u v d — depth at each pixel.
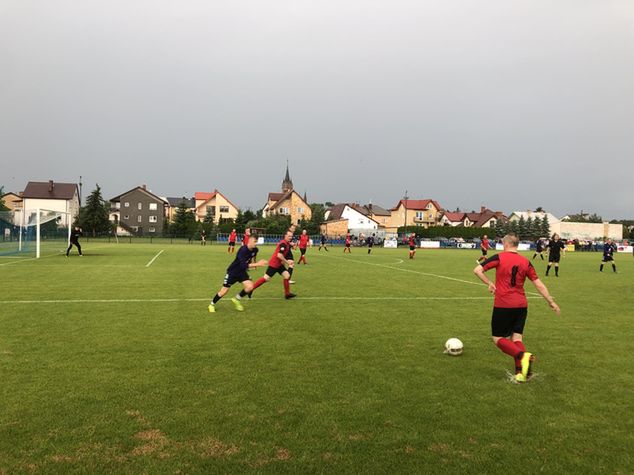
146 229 90.88
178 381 5.59
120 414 4.58
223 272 19.78
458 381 5.84
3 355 6.59
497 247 71.56
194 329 8.56
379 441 4.15
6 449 3.85
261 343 7.58
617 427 4.55
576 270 27.31
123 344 7.34
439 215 109.69
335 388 5.47
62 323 8.90
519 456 3.94
